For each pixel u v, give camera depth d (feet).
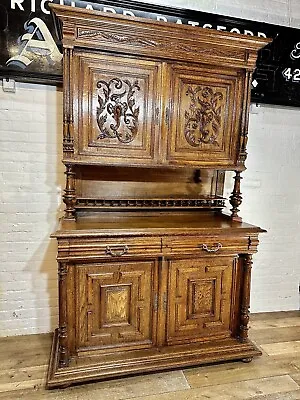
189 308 6.62
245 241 6.73
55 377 5.73
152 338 6.46
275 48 8.43
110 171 7.43
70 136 5.93
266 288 9.45
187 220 7.22
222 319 6.88
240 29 8.08
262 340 7.80
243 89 6.88
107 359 6.11
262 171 8.99
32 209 7.50
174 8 7.50
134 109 6.30
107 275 6.07
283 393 5.97
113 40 5.90
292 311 9.54
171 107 6.51
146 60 6.21
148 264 6.27
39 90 7.20
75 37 5.72
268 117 8.83
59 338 5.92
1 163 7.20
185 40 6.25
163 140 6.54
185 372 6.45
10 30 6.75
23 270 7.57
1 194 7.27
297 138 9.17
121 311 6.23
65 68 5.76
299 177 9.33
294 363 6.89
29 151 7.32
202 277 6.62
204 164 6.86
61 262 5.72
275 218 9.28
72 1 6.92
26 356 6.81
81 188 7.28
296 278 9.57
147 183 7.70
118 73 6.11
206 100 6.72
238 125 6.98
